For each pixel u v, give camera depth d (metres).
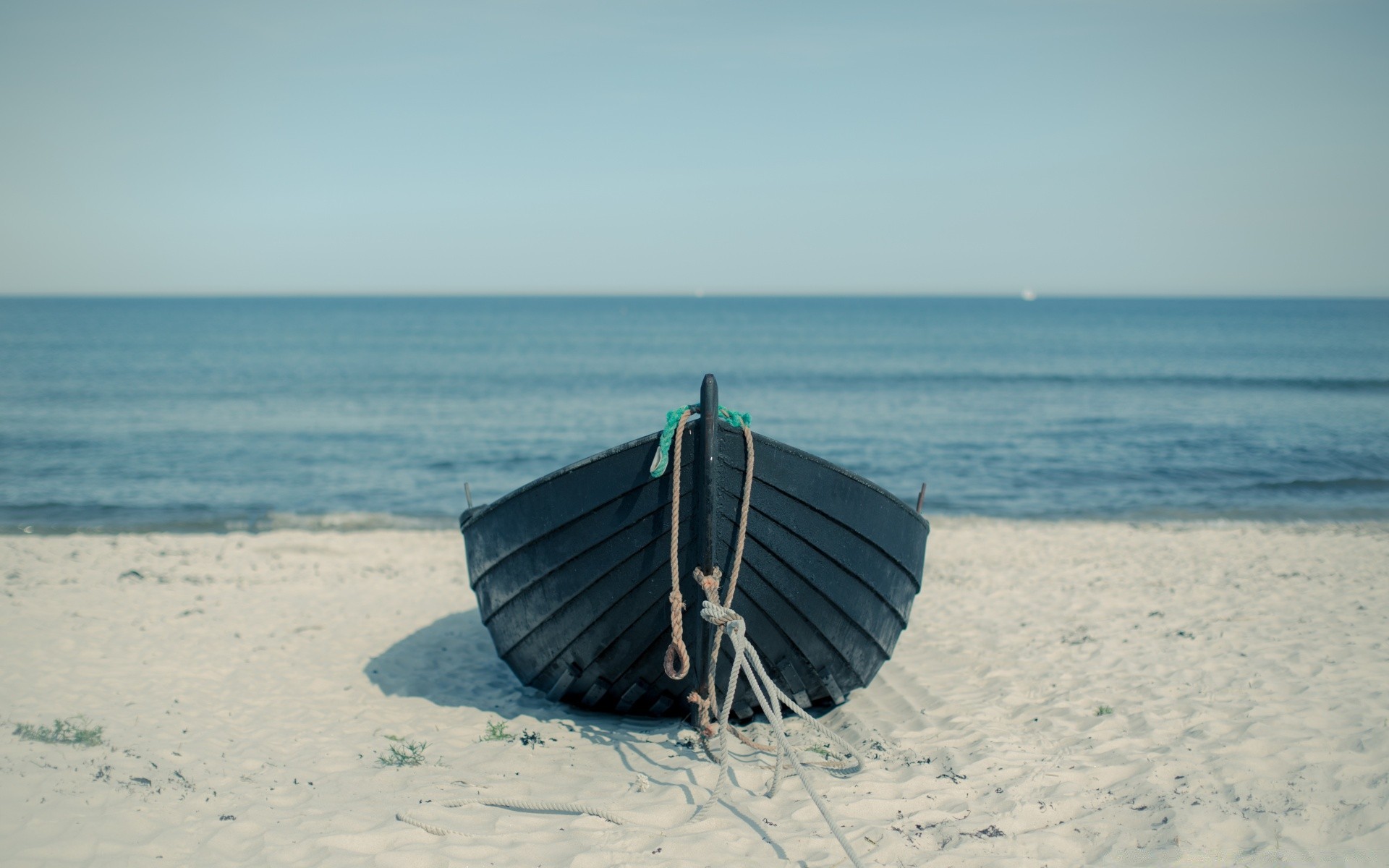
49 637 7.21
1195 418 27.72
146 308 176.75
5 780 4.22
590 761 4.91
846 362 53.09
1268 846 3.49
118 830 3.82
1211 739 4.76
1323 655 6.37
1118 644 7.13
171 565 10.52
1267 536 12.59
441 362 51.44
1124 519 14.69
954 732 5.23
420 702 6.10
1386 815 3.62
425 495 17.31
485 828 3.93
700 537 4.44
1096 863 3.49
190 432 24.81
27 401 31.23
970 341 73.75
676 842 3.75
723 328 96.19
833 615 5.05
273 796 4.34
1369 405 30.75
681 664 4.74
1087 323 110.38
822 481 4.70
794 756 4.04
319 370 45.62
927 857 3.57
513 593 5.24
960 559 11.09
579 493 4.68
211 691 6.14
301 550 11.75
